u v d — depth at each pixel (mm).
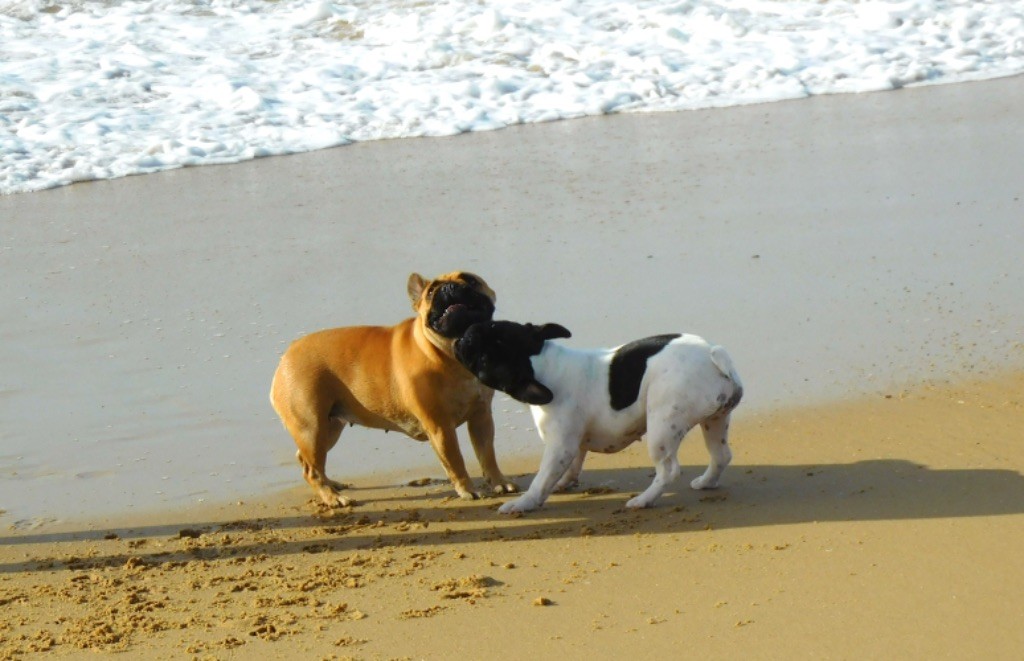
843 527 7176
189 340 11367
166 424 9734
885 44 22734
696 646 5875
